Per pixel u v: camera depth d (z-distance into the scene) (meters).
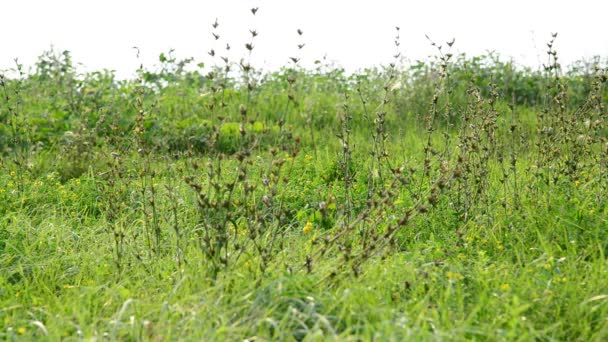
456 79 13.01
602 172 6.38
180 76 13.59
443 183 4.99
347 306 4.11
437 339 3.59
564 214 5.80
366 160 8.41
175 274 4.98
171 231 6.01
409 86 12.71
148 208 6.86
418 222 6.15
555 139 6.75
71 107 11.52
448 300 4.34
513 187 6.70
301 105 12.78
